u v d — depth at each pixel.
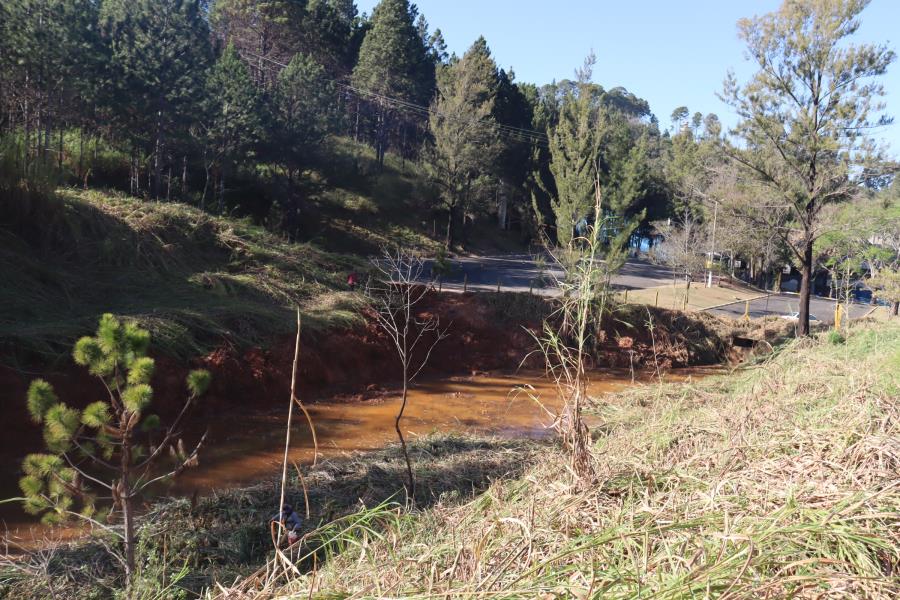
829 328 27.34
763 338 26.95
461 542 3.92
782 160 24.44
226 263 21.47
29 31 25.52
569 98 24.31
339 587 3.48
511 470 9.89
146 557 6.95
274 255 22.31
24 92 27.31
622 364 23.55
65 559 6.98
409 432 14.46
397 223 49.19
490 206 56.38
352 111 60.81
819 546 3.11
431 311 22.66
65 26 27.47
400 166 57.94
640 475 4.89
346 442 13.59
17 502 9.40
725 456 5.03
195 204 34.94
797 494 3.73
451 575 3.33
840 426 5.20
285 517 7.24
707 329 27.17
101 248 18.42
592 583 2.72
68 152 32.97
